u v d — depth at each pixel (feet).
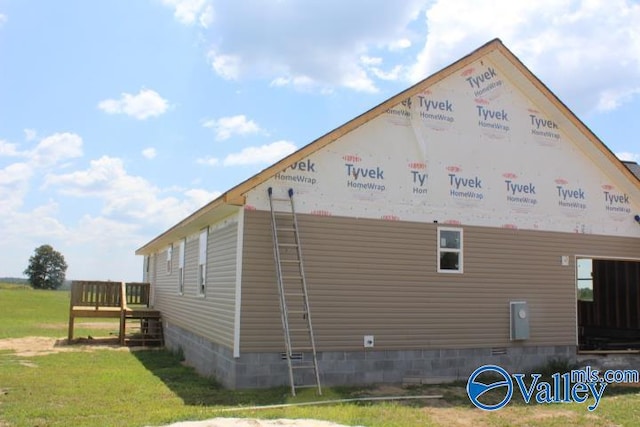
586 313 65.72
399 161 42.57
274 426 24.89
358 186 41.06
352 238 40.45
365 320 40.19
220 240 42.86
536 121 48.16
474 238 44.55
